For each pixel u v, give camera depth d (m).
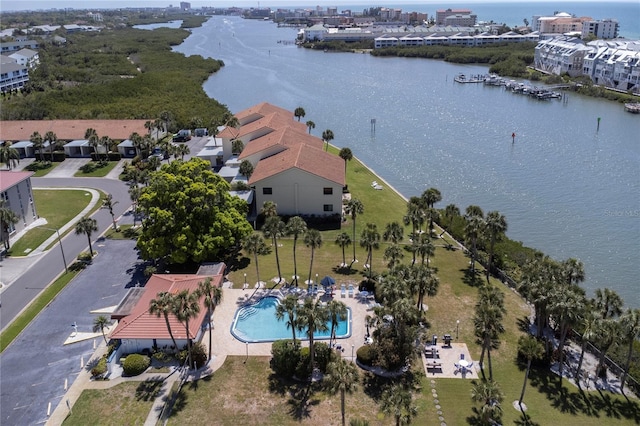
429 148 140.12
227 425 47.47
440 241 85.94
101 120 144.25
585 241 89.50
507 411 49.28
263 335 60.31
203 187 72.94
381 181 113.25
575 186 112.88
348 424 47.25
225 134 118.06
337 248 82.00
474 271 75.38
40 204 100.44
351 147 141.38
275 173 88.81
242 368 54.88
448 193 110.00
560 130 156.12
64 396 51.22
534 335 60.28
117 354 56.41
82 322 62.88
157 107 168.25
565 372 54.94
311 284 69.75
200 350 55.00
